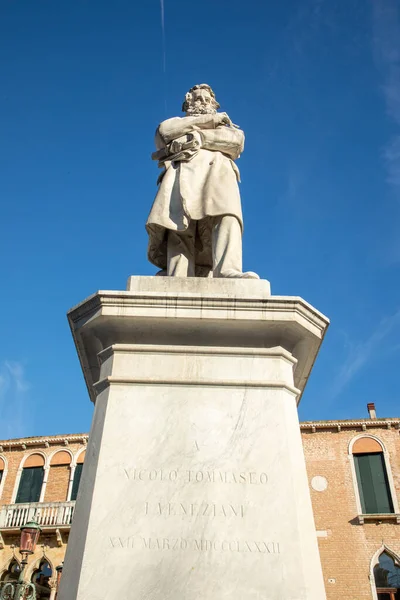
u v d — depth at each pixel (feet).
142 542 7.80
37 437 73.92
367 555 58.95
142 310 9.92
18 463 73.26
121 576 7.52
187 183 12.99
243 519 8.07
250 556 7.75
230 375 9.61
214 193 12.66
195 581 7.50
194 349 9.85
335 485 63.62
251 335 10.06
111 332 10.12
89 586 7.44
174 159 13.58
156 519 8.02
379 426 66.95
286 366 9.98
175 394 9.31
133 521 7.99
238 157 14.43
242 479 8.45
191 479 8.41
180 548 7.77
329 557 59.41
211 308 9.94
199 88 16.03
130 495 8.23
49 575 62.08
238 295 9.96
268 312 9.95
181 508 8.13
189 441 8.79
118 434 8.84
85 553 7.70
